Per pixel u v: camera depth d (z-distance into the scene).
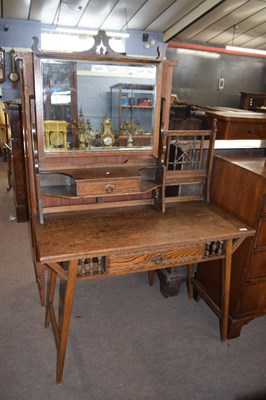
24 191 3.11
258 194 1.48
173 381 1.45
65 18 5.74
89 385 1.42
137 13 5.58
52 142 1.54
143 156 1.71
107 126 1.62
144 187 1.64
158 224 1.54
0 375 1.44
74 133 1.57
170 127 2.92
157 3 5.18
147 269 1.41
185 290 2.17
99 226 1.49
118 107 1.60
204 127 2.96
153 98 1.62
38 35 5.95
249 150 2.02
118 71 1.53
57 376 1.41
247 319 1.72
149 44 6.59
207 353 1.62
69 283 1.28
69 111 1.52
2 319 1.80
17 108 2.87
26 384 1.41
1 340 1.65
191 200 1.86
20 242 2.77
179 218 1.61
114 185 1.54
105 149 1.62
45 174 1.60
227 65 7.29
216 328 1.80
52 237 1.36
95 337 1.70
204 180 1.82
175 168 1.82
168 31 6.36
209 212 1.71
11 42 5.89
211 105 7.48
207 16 5.64
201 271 1.99
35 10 5.36
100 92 1.55
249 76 7.55
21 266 2.38
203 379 1.47
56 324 1.56
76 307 1.94
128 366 1.52
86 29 6.25
